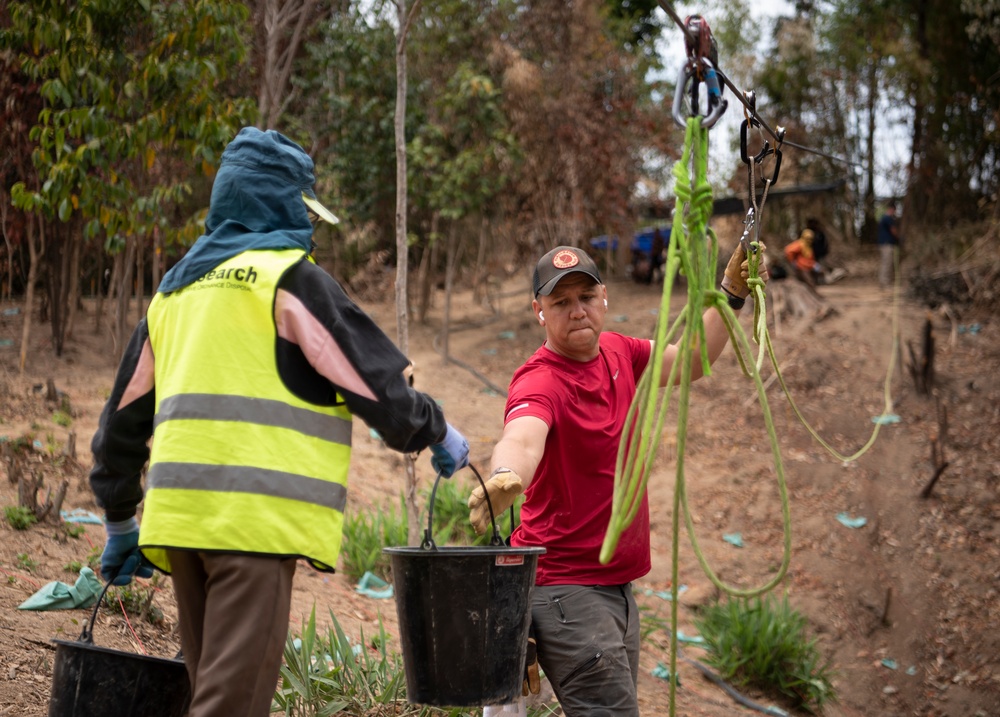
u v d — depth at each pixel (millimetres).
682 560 9195
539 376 3119
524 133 14117
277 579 2283
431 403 2490
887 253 16156
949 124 18922
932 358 11789
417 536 6785
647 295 16875
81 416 8703
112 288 11219
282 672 3836
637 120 15828
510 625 2598
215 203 2582
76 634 4070
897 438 11109
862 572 9031
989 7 17453
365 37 13766
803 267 16266
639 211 17562
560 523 3131
